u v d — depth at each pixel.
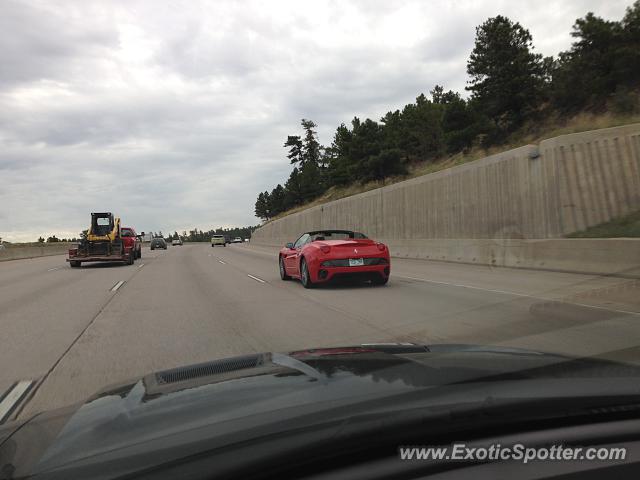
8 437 1.95
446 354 2.83
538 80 35.56
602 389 2.06
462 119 38.72
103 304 11.25
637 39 30.38
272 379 2.29
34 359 6.33
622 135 17.20
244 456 1.60
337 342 6.61
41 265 28.11
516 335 6.60
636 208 16.66
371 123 51.69
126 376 5.44
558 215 17.34
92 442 1.70
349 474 1.65
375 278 12.73
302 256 13.12
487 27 36.62
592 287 11.22
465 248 20.42
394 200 30.67
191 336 7.41
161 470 1.54
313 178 86.25
